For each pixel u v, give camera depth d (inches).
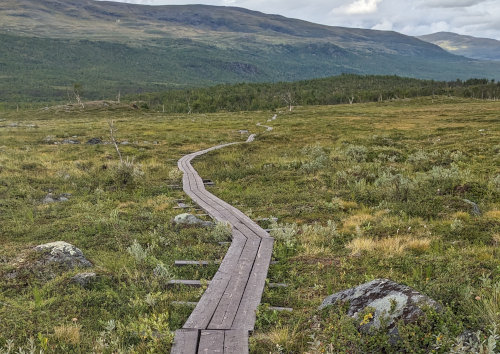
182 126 2635.3
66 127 2379.4
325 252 445.4
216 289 334.6
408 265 382.0
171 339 255.6
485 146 1288.1
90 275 364.2
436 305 231.3
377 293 255.6
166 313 283.3
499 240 457.1
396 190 706.2
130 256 437.7
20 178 879.7
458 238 475.2
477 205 626.5
